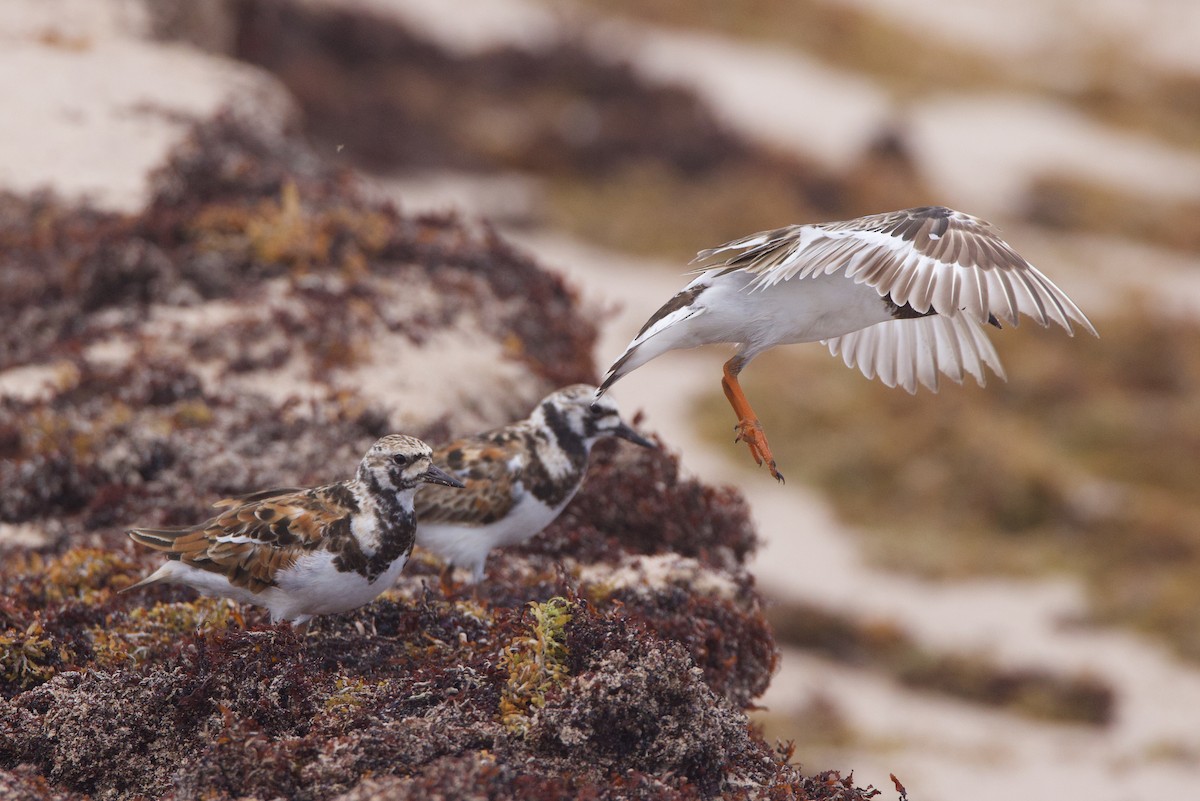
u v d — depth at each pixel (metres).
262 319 12.66
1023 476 22.89
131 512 10.87
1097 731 17.19
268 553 8.09
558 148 33.12
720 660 9.70
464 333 13.39
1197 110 44.97
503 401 12.74
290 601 8.20
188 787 6.59
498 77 35.03
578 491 11.24
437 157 31.72
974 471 23.03
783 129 37.22
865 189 34.66
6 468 11.02
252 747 6.63
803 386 25.22
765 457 8.20
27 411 11.48
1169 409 27.03
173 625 8.46
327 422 11.59
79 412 11.48
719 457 22.98
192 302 13.28
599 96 35.44
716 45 42.47
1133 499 23.17
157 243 13.74
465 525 9.68
